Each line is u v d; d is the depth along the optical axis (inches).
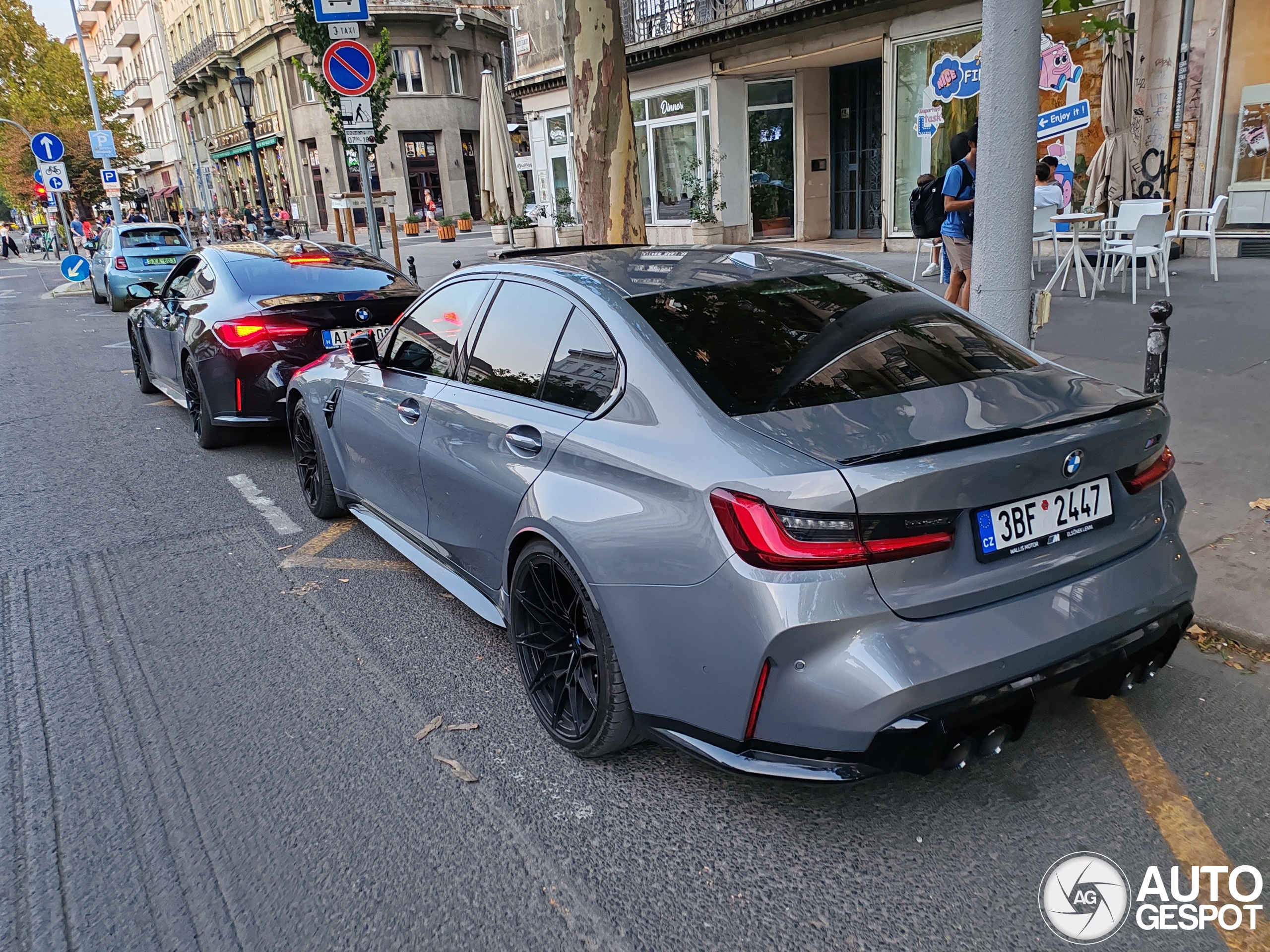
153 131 2859.3
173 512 227.1
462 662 145.9
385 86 698.8
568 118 886.4
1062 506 95.2
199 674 145.1
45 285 1135.0
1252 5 408.8
